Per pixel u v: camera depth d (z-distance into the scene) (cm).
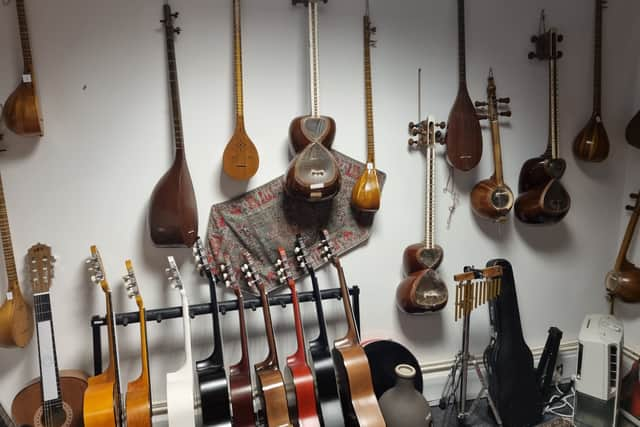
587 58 238
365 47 208
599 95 233
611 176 254
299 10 201
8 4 172
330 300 222
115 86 186
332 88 209
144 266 197
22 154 180
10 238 176
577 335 261
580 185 250
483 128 230
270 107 203
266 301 192
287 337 218
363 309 227
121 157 190
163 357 204
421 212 229
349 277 223
